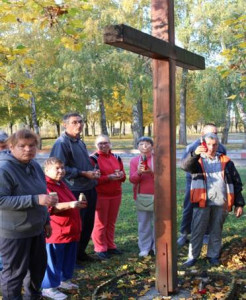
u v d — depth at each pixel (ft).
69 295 13.51
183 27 81.87
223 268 15.37
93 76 74.59
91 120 136.77
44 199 10.66
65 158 15.47
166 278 12.29
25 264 11.29
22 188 11.01
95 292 12.79
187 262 15.79
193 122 118.21
